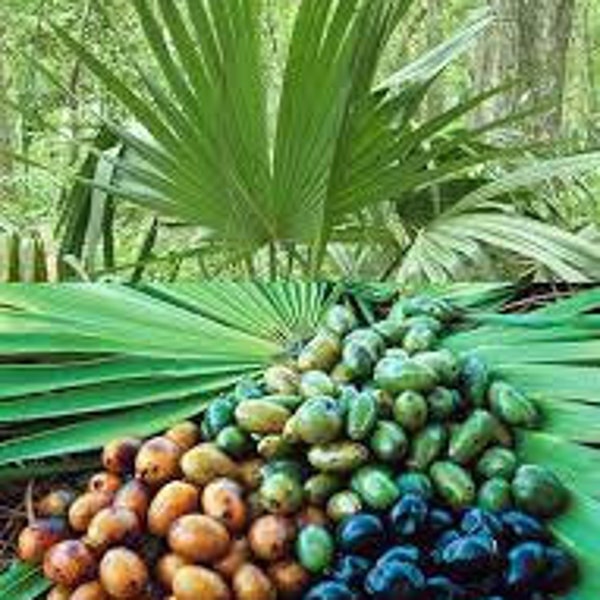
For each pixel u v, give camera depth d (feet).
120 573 1.46
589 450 1.63
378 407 1.61
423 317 1.89
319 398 1.60
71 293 1.93
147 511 1.54
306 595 1.45
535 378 1.77
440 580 1.44
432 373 1.65
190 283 2.03
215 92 2.25
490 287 2.07
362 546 1.48
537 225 2.48
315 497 1.54
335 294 2.03
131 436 1.68
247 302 1.99
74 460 1.70
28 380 1.73
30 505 1.61
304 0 2.14
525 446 1.65
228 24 2.22
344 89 2.19
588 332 1.87
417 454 1.59
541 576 1.47
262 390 1.72
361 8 2.13
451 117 2.27
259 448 1.59
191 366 1.79
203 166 2.33
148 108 2.28
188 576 1.45
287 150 2.29
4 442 1.68
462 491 1.55
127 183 2.61
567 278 2.29
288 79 2.22
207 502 1.52
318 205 2.32
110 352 1.79
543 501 1.54
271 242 2.37
